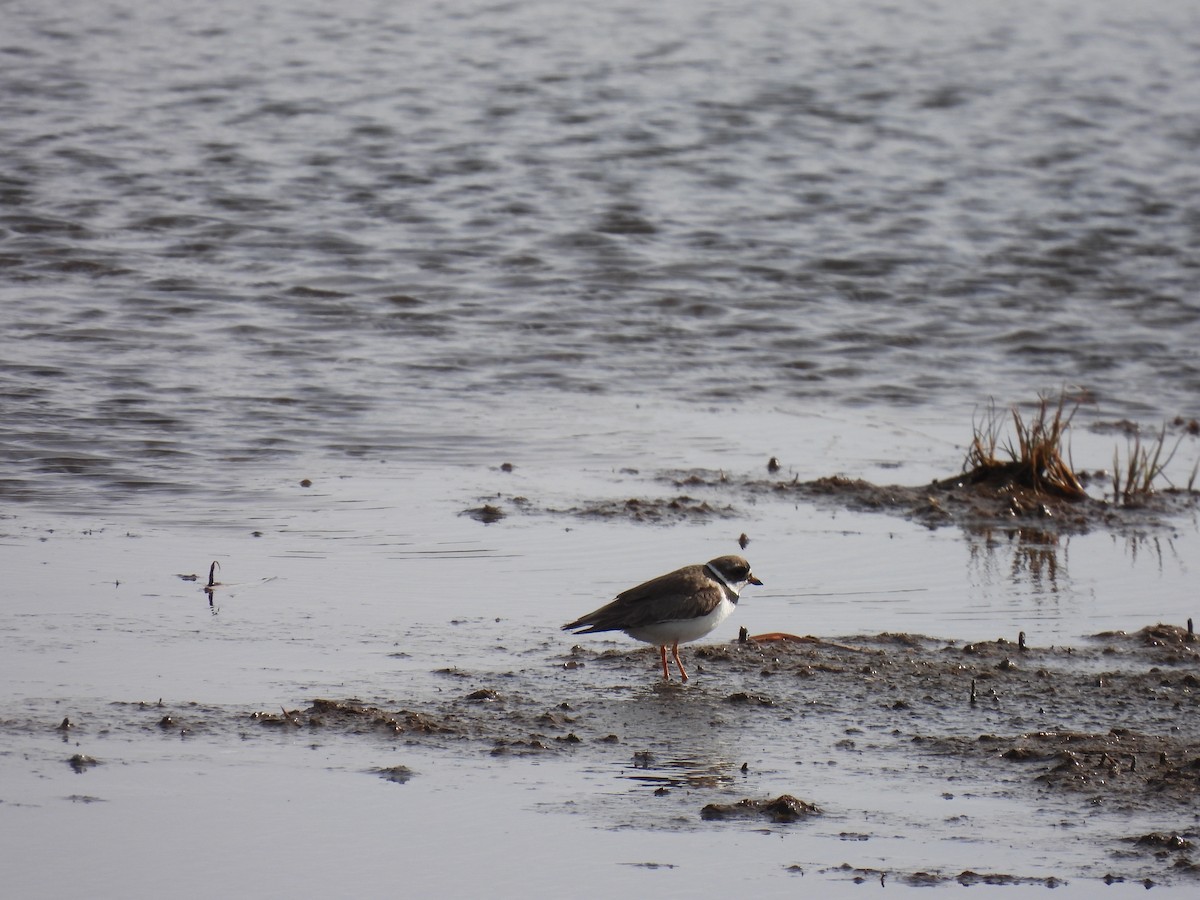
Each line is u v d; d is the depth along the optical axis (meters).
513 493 16.97
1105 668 12.19
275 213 31.41
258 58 48.19
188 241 29.12
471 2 60.22
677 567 14.66
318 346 23.08
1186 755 10.34
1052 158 37.62
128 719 10.73
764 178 35.56
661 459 18.55
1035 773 10.12
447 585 13.98
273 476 17.31
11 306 24.45
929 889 8.66
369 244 29.41
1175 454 19.45
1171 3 62.50
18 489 16.50
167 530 15.38
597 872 8.85
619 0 61.44
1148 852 9.05
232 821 9.36
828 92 44.88
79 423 18.89
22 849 8.99
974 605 13.95
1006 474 17.94
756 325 25.09
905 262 29.05
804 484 17.66
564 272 27.92
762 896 8.61
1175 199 33.97
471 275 27.61
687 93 44.31
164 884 8.68
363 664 11.97
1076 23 57.72
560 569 14.53
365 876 8.79
